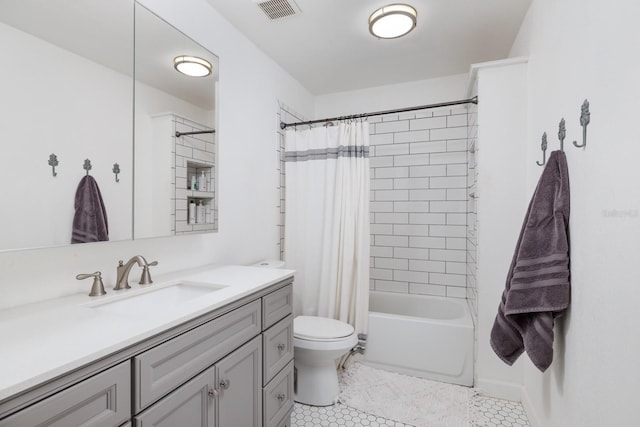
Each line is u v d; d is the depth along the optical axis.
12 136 0.90
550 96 1.44
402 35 1.94
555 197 1.24
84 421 0.67
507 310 1.28
